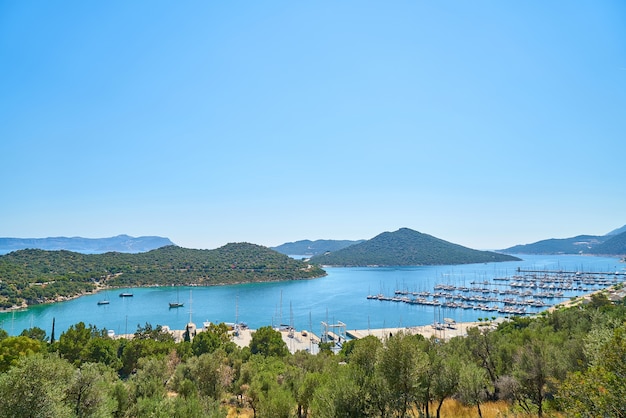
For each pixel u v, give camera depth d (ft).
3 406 73.67
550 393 119.75
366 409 86.99
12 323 586.04
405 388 92.79
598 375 56.13
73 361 258.37
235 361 211.61
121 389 115.03
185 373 176.45
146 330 388.98
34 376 78.33
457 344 175.94
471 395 110.73
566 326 234.58
